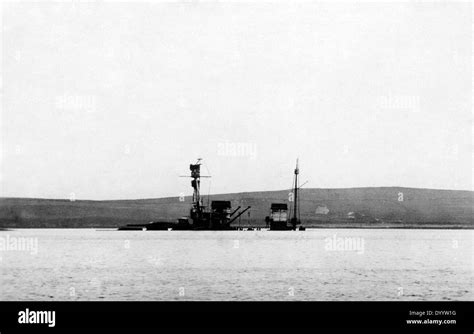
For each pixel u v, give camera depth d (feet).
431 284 211.61
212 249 416.87
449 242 554.46
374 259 330.34
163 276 232.32
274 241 536.42
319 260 319.47
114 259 326.44
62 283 211.41
